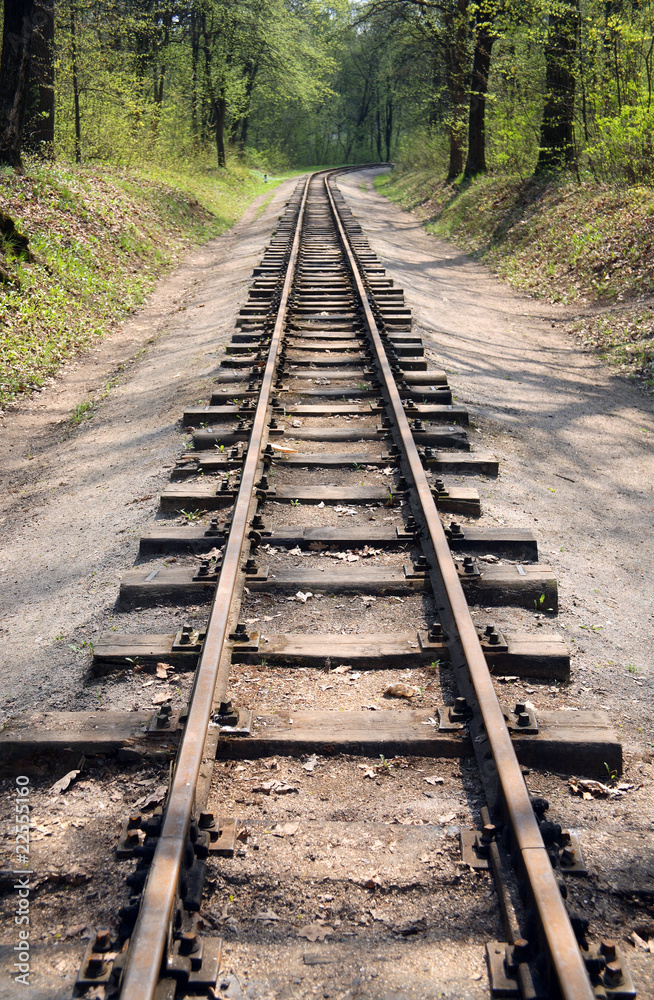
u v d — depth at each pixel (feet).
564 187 63.77
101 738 11.12
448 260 65.36
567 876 8.97
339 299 41.14
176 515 18.58
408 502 18.34
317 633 13.61
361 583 14.96
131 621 14.53
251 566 15.42
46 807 10.45
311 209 92.27
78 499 21.30
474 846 9.18
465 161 103.14
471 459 21.21
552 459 24.02
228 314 39.96
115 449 24.35
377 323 35.19
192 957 7.72
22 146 61.05
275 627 13.89
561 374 33.94
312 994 7.61
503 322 43.75
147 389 30.32
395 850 9.34
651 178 53.47
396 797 10.23
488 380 31.24
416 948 8.12
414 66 135.64
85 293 43.78
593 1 56.49
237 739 10.98
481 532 16.99
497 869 8.70
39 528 20.01
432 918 8.46
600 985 7.41
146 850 8.73
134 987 6.87
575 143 66.03
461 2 85.71
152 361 34.76
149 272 54.75
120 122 83.15
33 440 27.55
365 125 297.94
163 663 13.01
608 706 12.75
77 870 9.38
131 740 11.10
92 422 27.94
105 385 32.53
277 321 33.86
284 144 245.45
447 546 15.12
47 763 11.13
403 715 11.44
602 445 25.72
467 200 81.20
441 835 9.53
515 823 8.63
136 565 16.47
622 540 19.30
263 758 10.95
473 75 86.43
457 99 97.04
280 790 10.33
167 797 9.28
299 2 159.84
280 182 160.56
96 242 51.26
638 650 14.67
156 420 25.84
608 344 37.60
